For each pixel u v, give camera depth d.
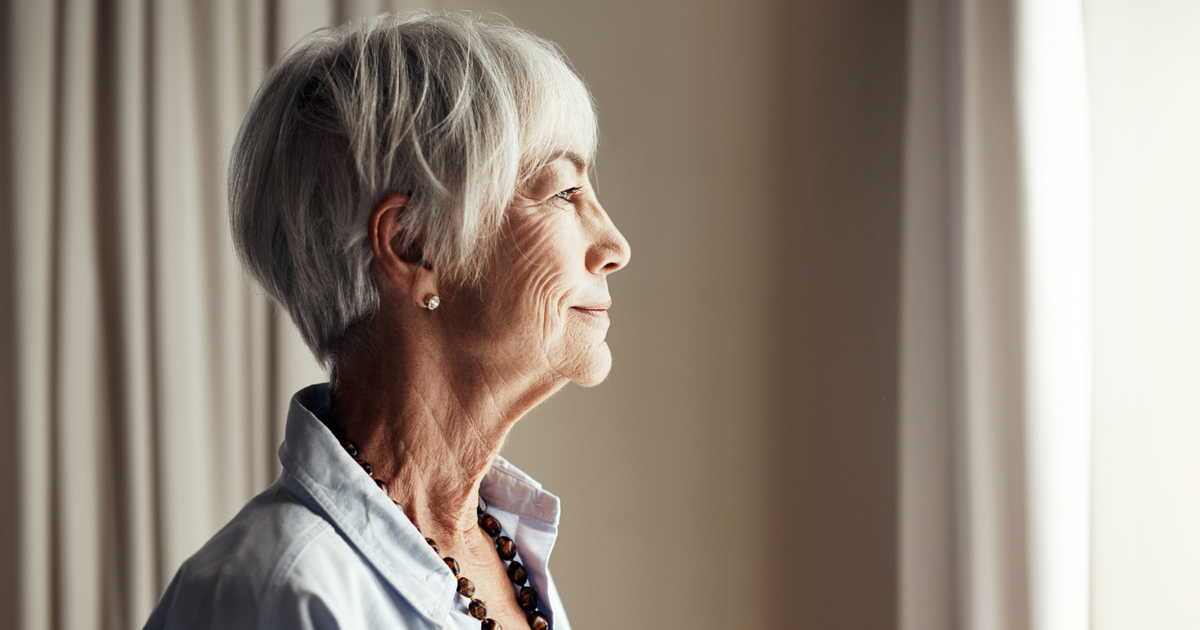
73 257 1.51
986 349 1.39
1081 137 1.35
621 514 1.57
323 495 0.53
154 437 1.52
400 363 0.58
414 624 0.53
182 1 1.52
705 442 1.56
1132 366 1.31
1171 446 1.29
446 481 0.60
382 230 0.54
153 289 1.52
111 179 1.52
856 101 1.53
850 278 1.53
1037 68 1.37
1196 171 1.29
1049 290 1.35
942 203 1.47
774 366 1.55
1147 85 1.31
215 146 1.53
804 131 1.55
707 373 1.56
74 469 1.51
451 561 0.58
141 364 1.53
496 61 0.57
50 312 1.52
